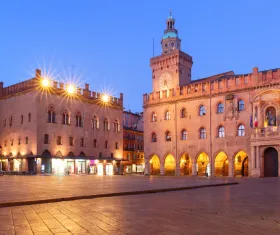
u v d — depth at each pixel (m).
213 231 9.34
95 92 84.44
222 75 81.12
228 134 67.12
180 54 83.94
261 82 63.41
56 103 74.38
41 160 69.62
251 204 15.55
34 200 15.73
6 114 78.50
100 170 82.00
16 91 76.81
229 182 34.22
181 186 26.31
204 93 71.56
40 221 11.00
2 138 78.69
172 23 92.56
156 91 84.19
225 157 70.00
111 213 12.70
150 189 22.72
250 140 62.88
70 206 14.82
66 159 74.19
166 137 77.00
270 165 61.69
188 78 86.50
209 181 37.22
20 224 10.48
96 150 82.19
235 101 66.88
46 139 71.62
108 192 20.23
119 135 89.12
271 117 61.44
